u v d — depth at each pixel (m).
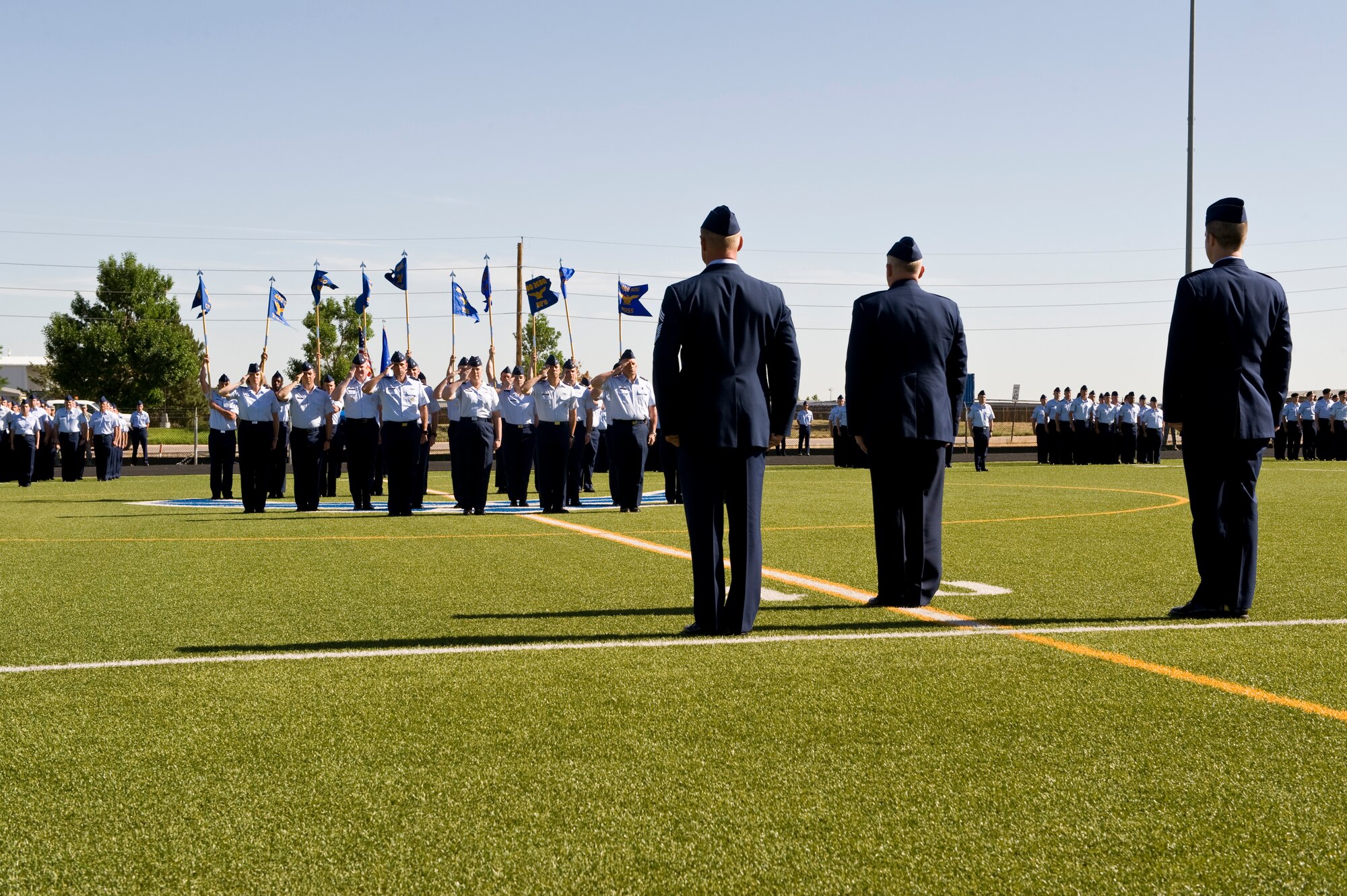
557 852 2.96
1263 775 3.53
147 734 3.99
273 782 3.49
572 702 4.40
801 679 4.76
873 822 3.15
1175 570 8.27
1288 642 5.52
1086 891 2.72
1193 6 32.06
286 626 6.05
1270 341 6.44
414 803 3.31
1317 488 18.25
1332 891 2.71
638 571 8.33
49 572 8.30
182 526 12.42
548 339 64.62
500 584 7.62
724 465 5.83
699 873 2.83
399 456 14.00
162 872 2.85
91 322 82.12
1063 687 4.60
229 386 17.94
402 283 18.59
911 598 6.66
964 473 26.02
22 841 3.06
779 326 6.11
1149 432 32.59
